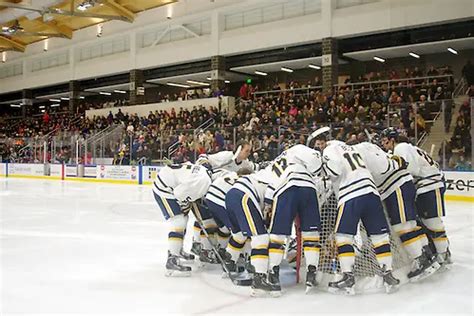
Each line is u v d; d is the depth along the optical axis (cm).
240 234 428
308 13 1906
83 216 904
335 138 1231
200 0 2177
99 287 413
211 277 447
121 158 1875
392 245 434
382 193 430
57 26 2728
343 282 387
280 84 2462
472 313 344
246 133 1435
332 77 1809
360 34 1766
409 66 2028
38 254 554
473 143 1131
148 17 2377
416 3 1616
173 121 2062
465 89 1625
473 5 1504
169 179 445
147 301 372
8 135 2884
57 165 2133
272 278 387
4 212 965
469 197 1132
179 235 451
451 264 474
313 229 394
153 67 2434
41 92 3183
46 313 345
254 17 2064
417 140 1198
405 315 340
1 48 3125
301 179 390
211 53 2162
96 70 2681
